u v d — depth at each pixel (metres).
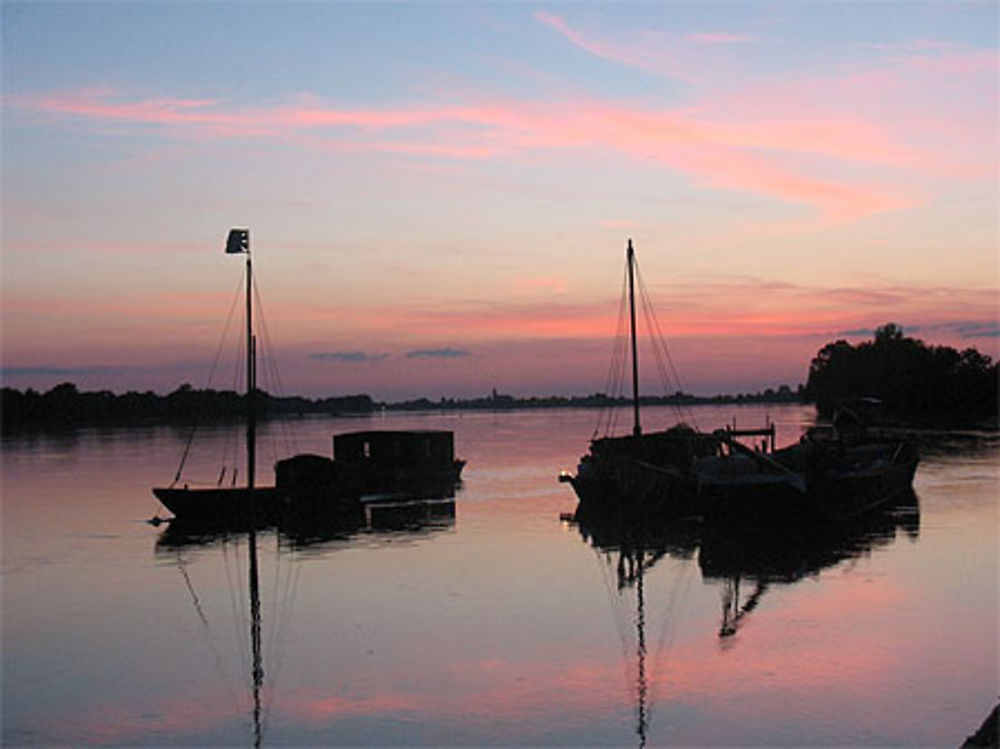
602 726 24.80
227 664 30.83
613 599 38.28
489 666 29.81
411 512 67.50
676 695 26.86
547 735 24.33
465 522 61.97
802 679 27.83
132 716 26.44
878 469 63.22
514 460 117.50
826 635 32.12
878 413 103.81
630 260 75.81
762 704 25.98
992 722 20.12
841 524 56.41
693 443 69.50
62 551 53.25
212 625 35.81
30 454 144.88
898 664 28.89
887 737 23.58
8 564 49.25
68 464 121.31
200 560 49.75
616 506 63.16
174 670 30.38
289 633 34.31
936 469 88.81
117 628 35.75
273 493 65.00
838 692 26.69
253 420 67.12
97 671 30.42
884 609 35.28
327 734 24.86
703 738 23.86
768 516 56.00
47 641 34.03
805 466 63.50
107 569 47.59
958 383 186.00
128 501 76.69
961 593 37.53
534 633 33.38
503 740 24.09
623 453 68.44
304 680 29.03
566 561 46.97
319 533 58.50
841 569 42.78
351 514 67.06
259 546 53.84
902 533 52.59
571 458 120.56
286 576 44.69
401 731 24.86
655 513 60.75
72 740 24.83
